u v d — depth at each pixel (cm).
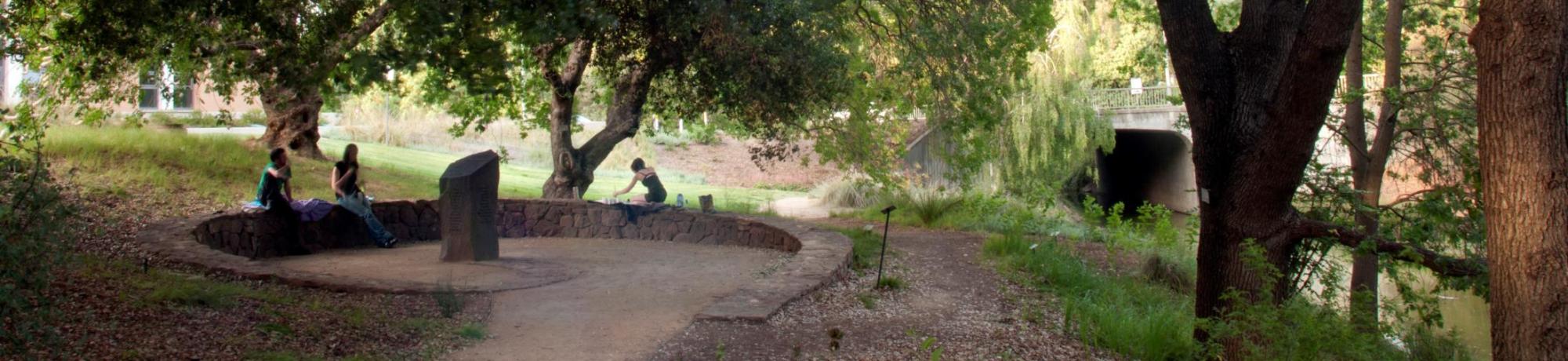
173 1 939
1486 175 535
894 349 685
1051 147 2900
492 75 946
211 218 1098
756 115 1519
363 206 1245
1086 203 1568
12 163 515
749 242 1307
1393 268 917
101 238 963
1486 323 1508
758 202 2458
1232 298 741
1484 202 541
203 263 867
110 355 525
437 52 927
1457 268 769
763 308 772
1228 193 792
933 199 1752
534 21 950
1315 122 743
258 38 1050
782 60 1331
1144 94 3525
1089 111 3014
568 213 1431
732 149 4031
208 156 1611
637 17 1319
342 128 3416
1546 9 506
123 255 881
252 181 1527
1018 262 1159
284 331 627
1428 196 975
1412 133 1286
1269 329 658
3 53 1095
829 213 1898
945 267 1141
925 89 1723
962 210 1725
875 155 1897
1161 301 1071
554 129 1664
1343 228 785
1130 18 1947
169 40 1056
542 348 646
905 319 802
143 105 2556
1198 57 800
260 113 2784
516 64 1555
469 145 3438
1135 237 1427
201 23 1045
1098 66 3319
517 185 2266
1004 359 679
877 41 1711
